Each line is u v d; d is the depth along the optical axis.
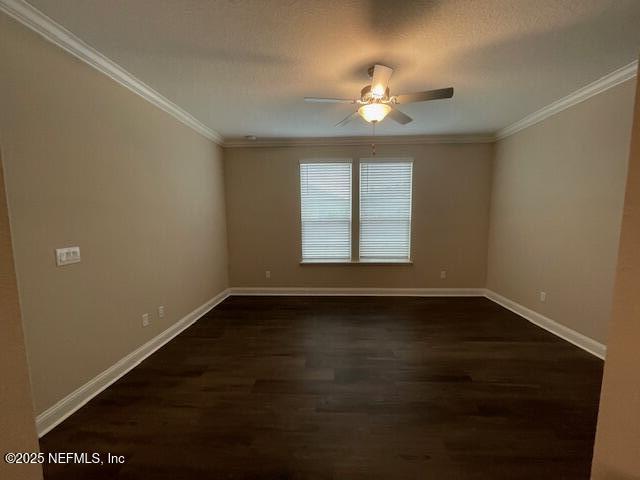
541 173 3.40
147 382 2.33
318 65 2.29
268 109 3.24
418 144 4.48
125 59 2.20
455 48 2.06
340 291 4.79
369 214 4.68
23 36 1.66
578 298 2.91
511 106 3.20
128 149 2.51
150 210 2.82
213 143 4.27
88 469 1.54
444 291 4.69
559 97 2.95
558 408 1.99
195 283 3.72
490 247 4.50
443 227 4.59
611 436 0.67
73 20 1.75
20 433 0.64
